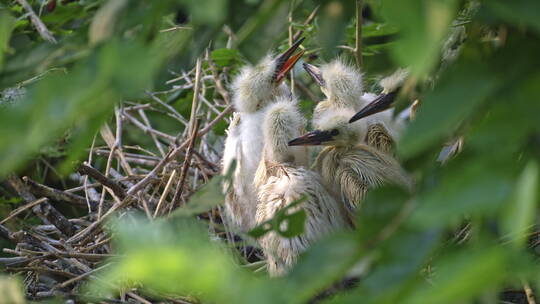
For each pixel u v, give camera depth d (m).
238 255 6.99
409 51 2.02
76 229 7.56
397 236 2.46
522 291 5.95
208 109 9.63
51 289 6.16
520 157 2.51
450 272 2.09
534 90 2.25
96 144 9.59
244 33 2.85
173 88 9.41
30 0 9.20
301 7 3.76
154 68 2.38
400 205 2.60
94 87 2.30
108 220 6.71
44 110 2.30
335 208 6.86
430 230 2.44
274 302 2.36
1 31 2.74
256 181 7.23
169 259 2.28
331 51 3.29
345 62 8.45
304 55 9.36
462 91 2.30
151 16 2.59
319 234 6.50
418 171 3.16
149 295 6.08
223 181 3.79
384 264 2.43
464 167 2.34
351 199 6.87
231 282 2.35
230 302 2.34
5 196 8.58
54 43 2.92
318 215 6.58
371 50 8.33
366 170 6.94
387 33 7.81
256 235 3.59
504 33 2.76
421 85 4.26
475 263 2.01
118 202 7.52
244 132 7.70
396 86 7.05
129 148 9.48
